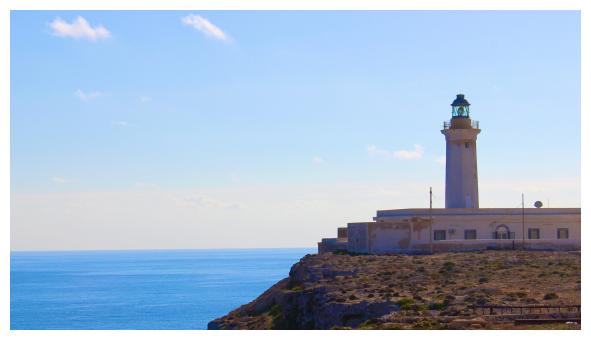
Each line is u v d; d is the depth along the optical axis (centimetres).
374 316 7419
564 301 7088
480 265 9756
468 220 11875
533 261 10056
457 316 6738
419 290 8156
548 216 12075
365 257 11112
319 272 10325
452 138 12712
